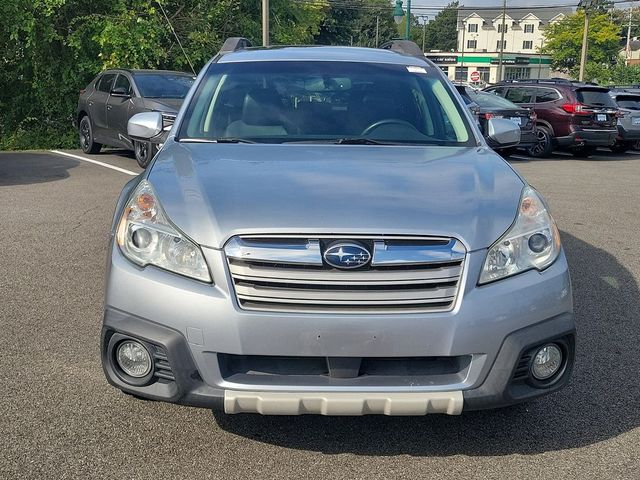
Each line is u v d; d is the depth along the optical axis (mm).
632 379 4191
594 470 3217
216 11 18859
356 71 4742
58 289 5648
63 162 13414
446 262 2977
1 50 17516
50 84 17922
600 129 17578
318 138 4211
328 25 53969
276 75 4660
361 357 2928
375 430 3543
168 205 3189
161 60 17984
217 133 4246
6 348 4449
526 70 86438
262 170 3492
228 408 2949
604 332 4988
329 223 2977
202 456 3285
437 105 4512
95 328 4812
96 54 17766
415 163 3711
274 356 2957
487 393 3004
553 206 10125
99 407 3711
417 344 2922
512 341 3012
